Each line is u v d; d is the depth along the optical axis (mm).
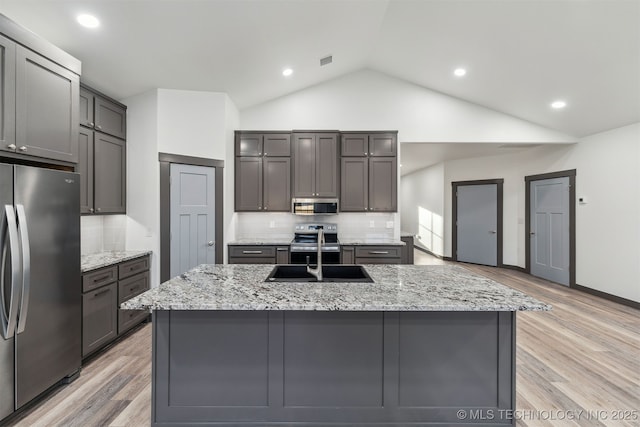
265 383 1667
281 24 2799
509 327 1641
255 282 1857
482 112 4418
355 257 3980
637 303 3719
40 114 1941
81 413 1855
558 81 3336
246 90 3877
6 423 1755
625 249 3857
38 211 1879
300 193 4207
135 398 2008
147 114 3348
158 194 3309
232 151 4094
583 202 4434
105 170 3004
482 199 6301
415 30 3266
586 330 3121
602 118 3781
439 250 7191
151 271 3295
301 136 4211
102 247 3293
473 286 1785
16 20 2162
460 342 1652
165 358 1650
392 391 1660
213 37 2734
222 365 1659
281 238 4383
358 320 1665
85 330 2357
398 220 4426
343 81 4398
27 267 1750
